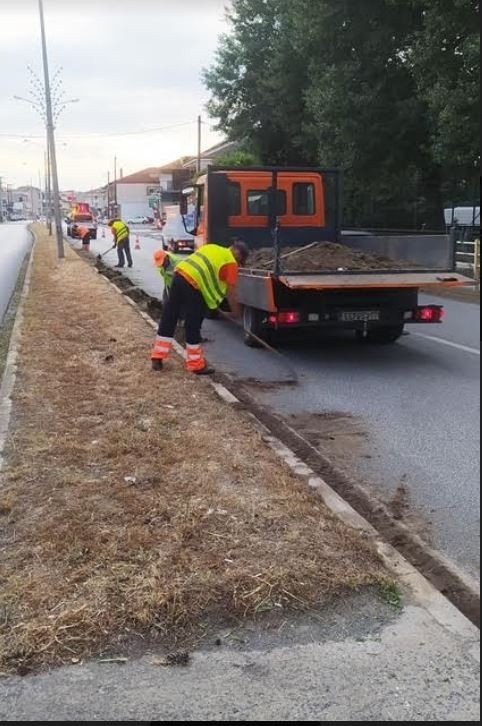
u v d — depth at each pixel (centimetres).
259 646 303
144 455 519
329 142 2192
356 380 832
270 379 838
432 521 455
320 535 394
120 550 373
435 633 311
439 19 1531
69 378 755
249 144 3294
